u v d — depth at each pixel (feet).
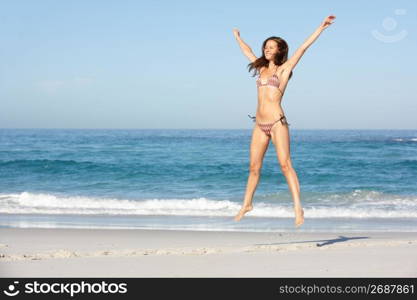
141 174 82.58
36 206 54.60
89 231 37.68
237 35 25.31
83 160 105.40
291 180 23.39
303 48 23.08
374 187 70.23
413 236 35.55
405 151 128.06
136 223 43.45
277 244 31.40
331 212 49.24
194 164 95.30
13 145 169.37
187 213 49.80
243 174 82.02
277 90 23.38
